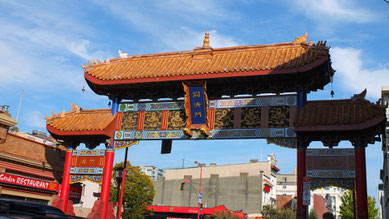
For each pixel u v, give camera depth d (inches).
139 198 2287.2
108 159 845.2
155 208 2908.5
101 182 840.9
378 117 653.3
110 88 868.0
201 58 823.7
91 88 903.7
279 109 744.3
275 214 2925.7
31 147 920.3
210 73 750.5
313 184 701.3
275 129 735.1
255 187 3152.1
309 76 729.6
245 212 3115.2
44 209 360.2
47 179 964.6
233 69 733.3
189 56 852.6
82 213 1800.0
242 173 3270.2
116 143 853.2
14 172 868.6
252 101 765.3
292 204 3398.1
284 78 740.0
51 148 982.4
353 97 725.3
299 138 721.0
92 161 862.5
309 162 714.8
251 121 754.2
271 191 3425.2
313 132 704.4
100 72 867.4
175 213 2881.4
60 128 868.0
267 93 782.5
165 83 808.9
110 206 837.8
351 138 700.7
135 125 845.2
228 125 767.1
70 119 907.4
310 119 700.7
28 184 884.6
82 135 868.6
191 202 3383.4
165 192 3555.6
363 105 705.0
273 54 776.9
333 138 713.0
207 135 773.3
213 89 798.5
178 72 775.7
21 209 350.6
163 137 811.4
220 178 3334.2
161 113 829.8
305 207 685.9
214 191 3316.9
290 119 730.8
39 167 932.0
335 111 711.1
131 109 860.0
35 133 2105.1
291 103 738.8
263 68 719.7
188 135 789.2
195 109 778.8
